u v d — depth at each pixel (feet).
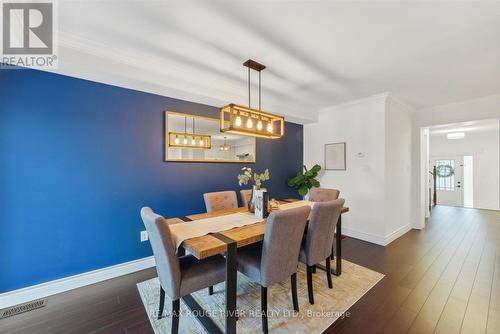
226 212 8.34
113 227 8.42
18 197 6.75
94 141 8.03
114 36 6.61
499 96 11.50
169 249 4.90
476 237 12.79
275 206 8.22
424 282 7.79
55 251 7.32
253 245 7.09
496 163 21.47
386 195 11.80
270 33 6.42
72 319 6.05
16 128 6.72
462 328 5.59
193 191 10.59
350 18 5.74
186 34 6.50
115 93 8.46
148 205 9.25
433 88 10.71
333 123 14.08
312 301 6.60
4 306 6.50
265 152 13.76
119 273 8.45
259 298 6.97
